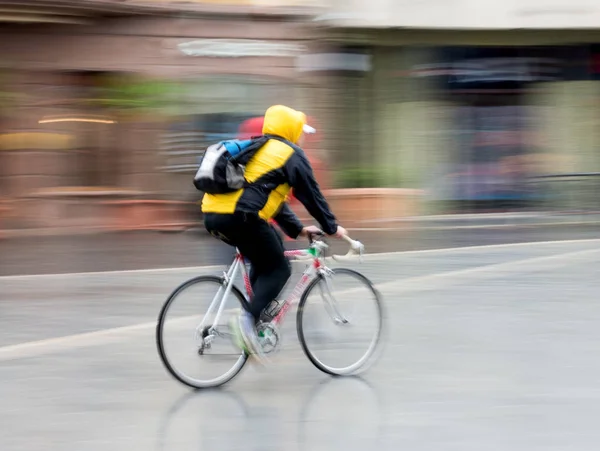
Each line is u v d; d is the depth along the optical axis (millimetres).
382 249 23250
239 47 32219
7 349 12609
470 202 35750
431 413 9750
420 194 32375
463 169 35812
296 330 11477
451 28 33812
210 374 10812
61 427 9320
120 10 30359
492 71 35719
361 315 11508
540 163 36375
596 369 11422
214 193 10406
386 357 12086
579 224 30234
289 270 10844
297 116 10695
